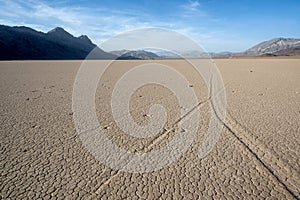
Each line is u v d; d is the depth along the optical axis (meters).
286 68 22.81
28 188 3.16
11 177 3.40
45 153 4.16
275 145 4.45
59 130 5.27
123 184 3.28
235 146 4.46
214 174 3.52
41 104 7.59
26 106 7.32
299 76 15.20
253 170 3.62
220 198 2.97
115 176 3.48
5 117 6.16
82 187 3.20
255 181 3.34
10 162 3.82
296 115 6.30
